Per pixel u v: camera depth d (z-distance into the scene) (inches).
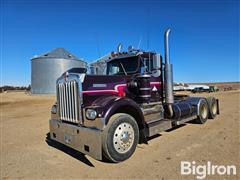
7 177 137.0
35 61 1184.8
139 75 198.4
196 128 256.7
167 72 211.6
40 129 294.7
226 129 244.1
